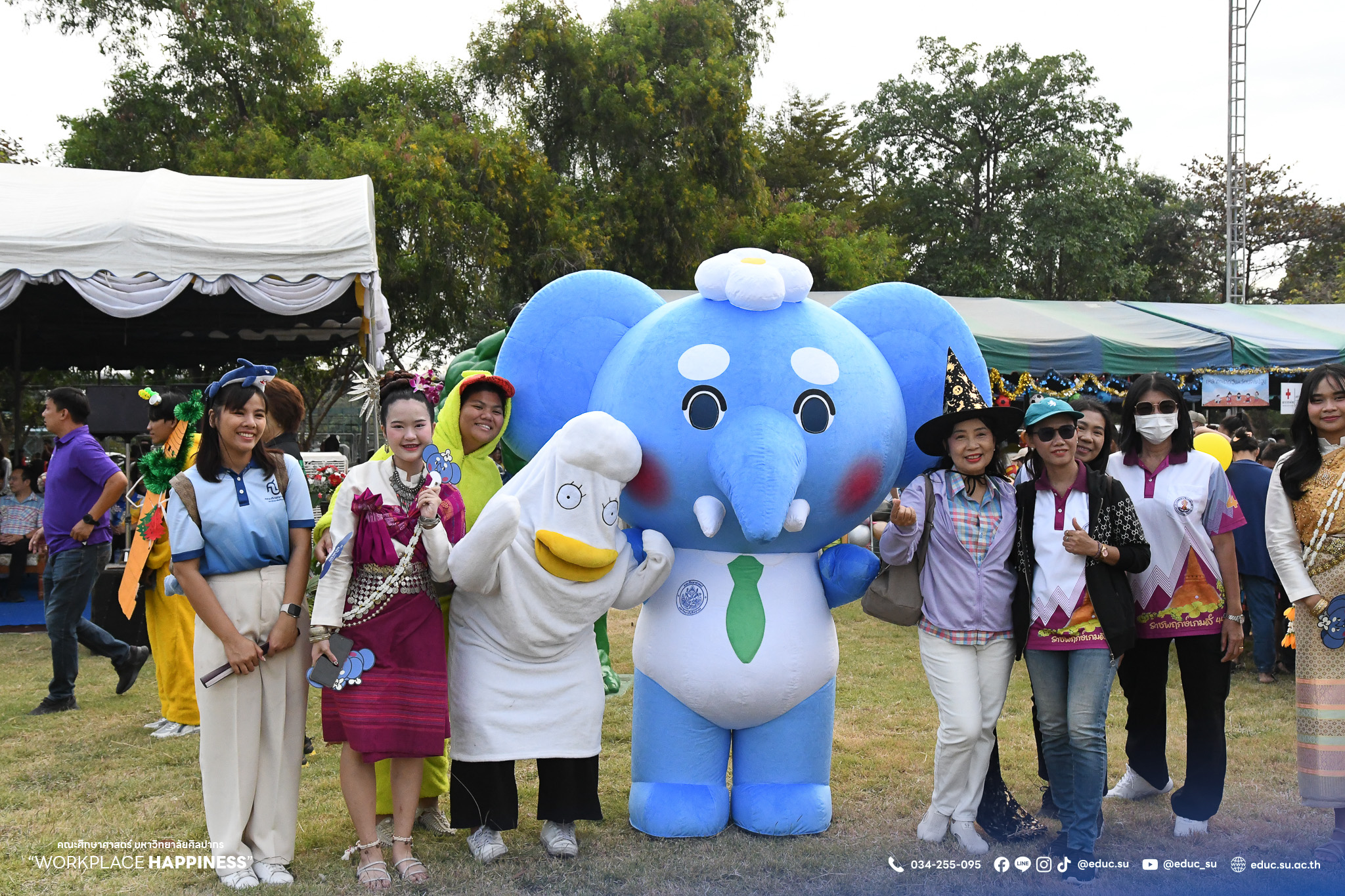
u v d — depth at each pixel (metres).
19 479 10.02
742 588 3.85
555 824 3.78
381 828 3.95
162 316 12.25
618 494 3.66
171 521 3.38
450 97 21.66
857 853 3.79
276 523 3.49
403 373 3.70
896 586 3.91
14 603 9.76
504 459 4.67
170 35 20.86
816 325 3.91
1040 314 11.57
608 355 4.18
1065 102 32.56
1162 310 12.38
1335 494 3.76
